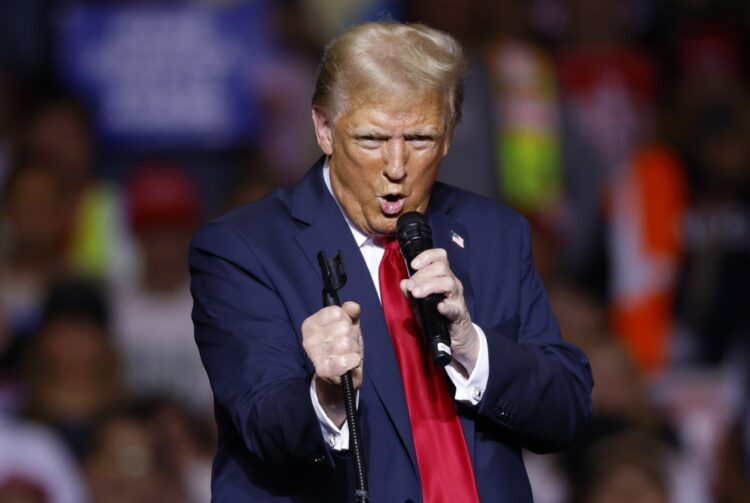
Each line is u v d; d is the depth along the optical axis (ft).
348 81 30.60
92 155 81.92
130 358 73.46
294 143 83.35
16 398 70.38
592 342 71.41
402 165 30.78
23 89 82.94
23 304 75.51
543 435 32.37
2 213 77.46
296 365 31.63
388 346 31.83
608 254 79.56
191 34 83.66
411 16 79.46
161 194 76.84
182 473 67.62
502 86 76.13
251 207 33.88
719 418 73.97
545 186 77.25
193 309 33.78
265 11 84.64
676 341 79.00
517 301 33.24
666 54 86.28
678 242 80.53
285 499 32.01
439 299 29.78
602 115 82.64
